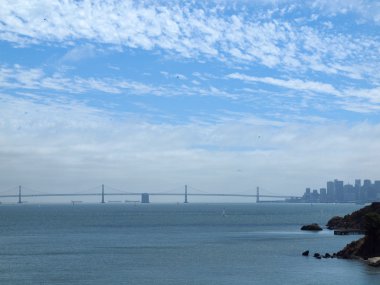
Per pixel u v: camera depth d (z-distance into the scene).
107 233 193.75
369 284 78.69
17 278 85.44
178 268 96.12
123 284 79.94
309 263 101.31
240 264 101.25
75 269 95.25
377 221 107.50
